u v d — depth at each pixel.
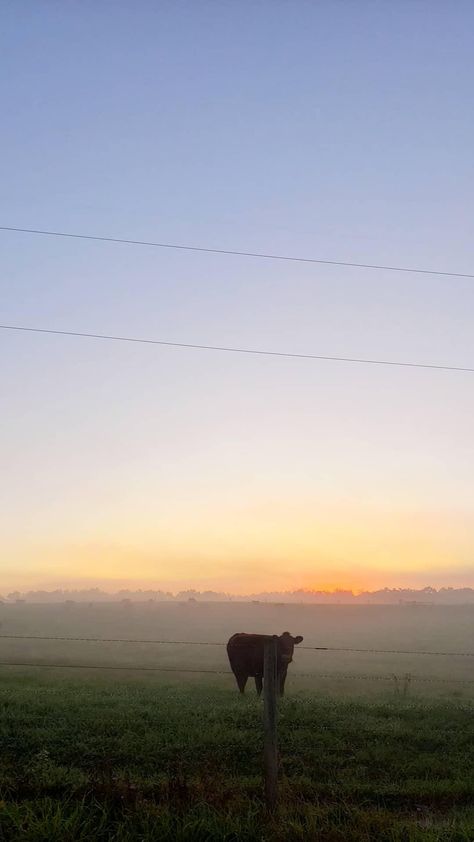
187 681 26.84
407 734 14.07
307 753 12.61
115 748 12.41
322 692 24.11
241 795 9.87
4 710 15.30
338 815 9.57
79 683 23.11
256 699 19.89
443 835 8.97
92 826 8.98
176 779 10.01
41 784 10.30
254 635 24.45
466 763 12.36
